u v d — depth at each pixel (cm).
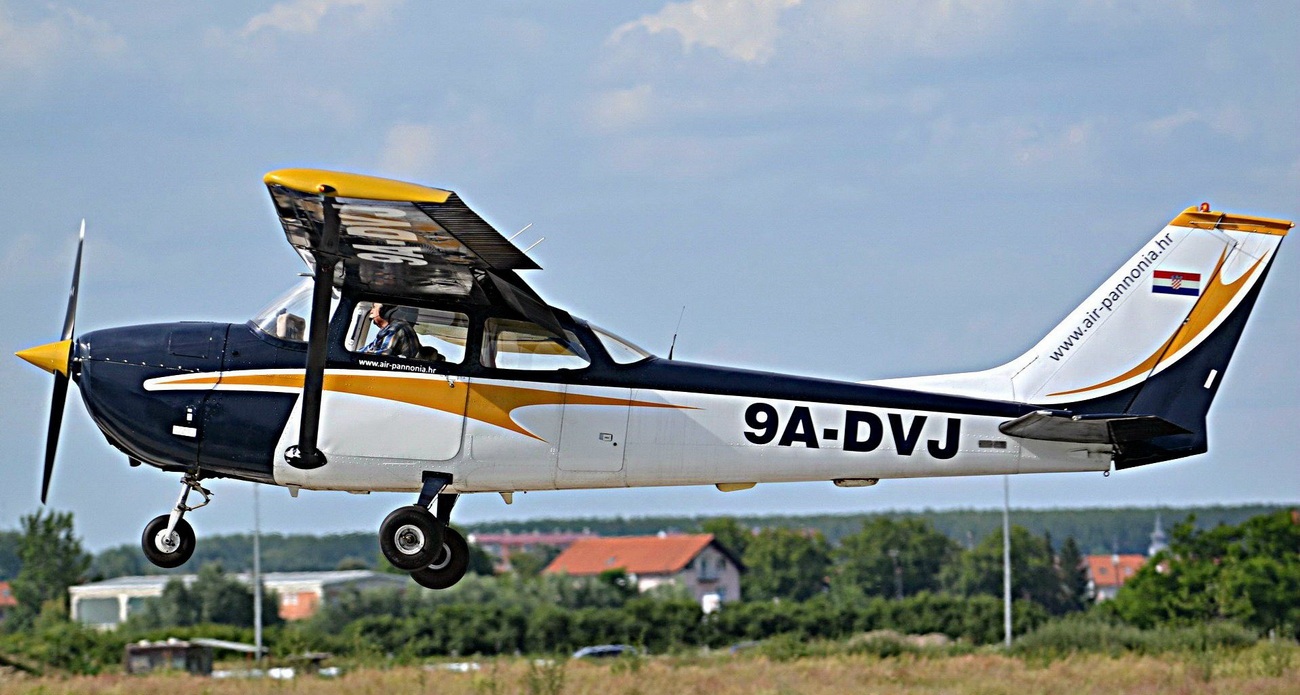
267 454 2984
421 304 3042
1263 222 3450
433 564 3281
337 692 6281
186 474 3069
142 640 11844
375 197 2538
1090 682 6500
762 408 3212
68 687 6981
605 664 8619
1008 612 12544
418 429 3011
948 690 6306
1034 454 3328
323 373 2981
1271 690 5853
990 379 3406
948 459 3297
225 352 3016
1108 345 3438
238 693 6488
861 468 3272
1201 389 3431
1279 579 16700
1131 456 3372
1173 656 8219
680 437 3158
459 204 2547
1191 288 3450
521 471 3081
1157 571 17588
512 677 6500
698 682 6631
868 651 9100
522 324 3078
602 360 3131
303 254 3097
